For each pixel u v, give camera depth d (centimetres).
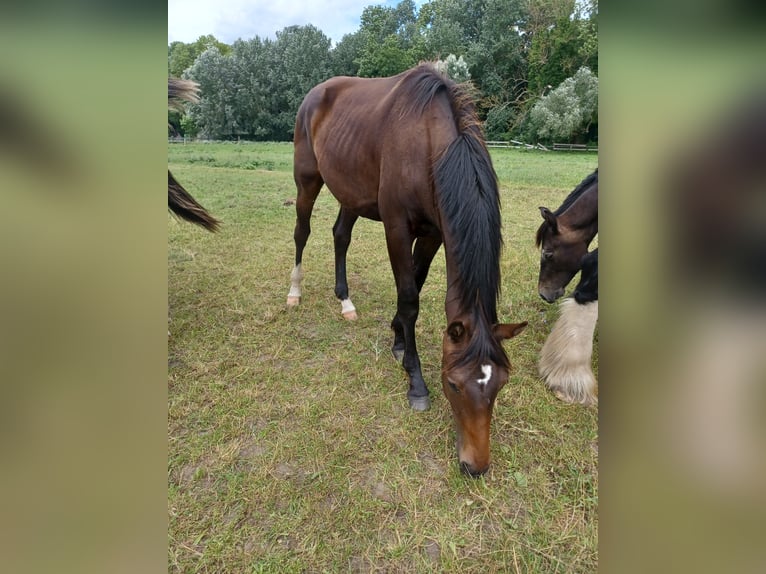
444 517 162
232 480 179
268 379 241
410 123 202
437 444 195
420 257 241
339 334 287
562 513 163
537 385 234
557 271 292
